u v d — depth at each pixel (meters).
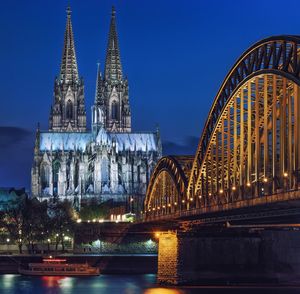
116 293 186.00
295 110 107.19
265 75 121.06
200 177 169.75
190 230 187.12
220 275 181.75
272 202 110.81
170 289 178.75
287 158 114.69
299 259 180.12
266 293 165.50
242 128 135.12
